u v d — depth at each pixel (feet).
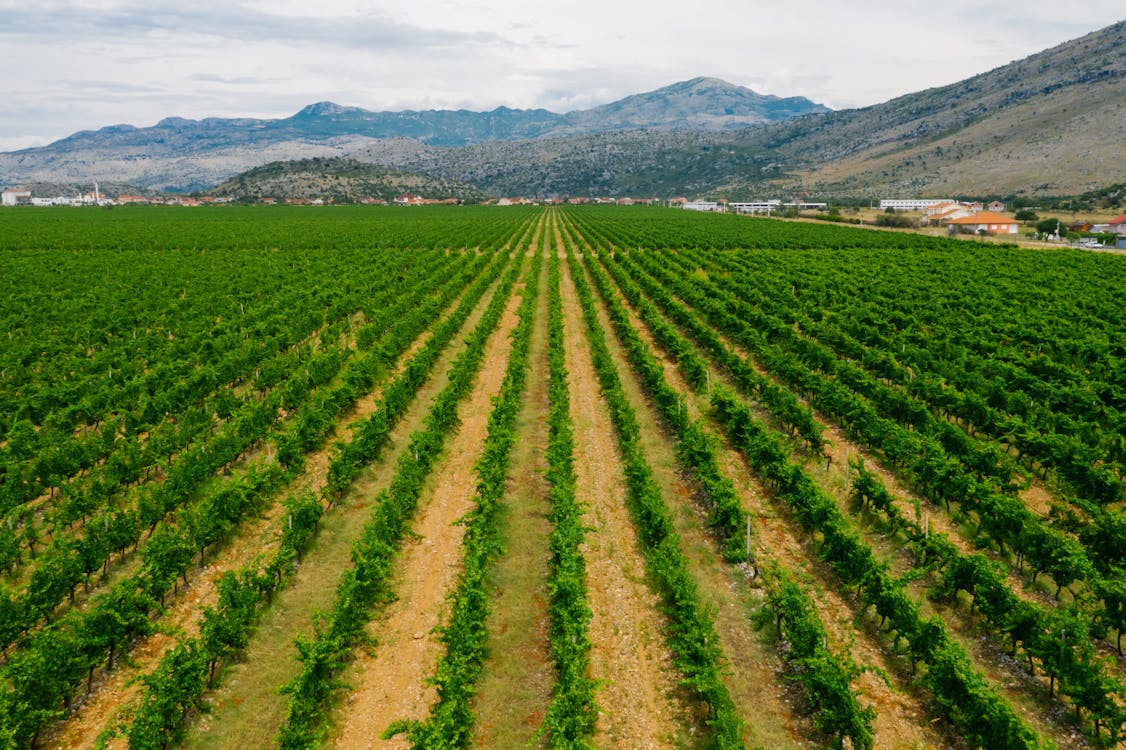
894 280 189.16
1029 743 34.88
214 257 241.35
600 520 66.08
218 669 46.21
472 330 137.69
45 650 41.70
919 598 54.03
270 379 100.37
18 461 70.64
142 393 90.89
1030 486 73.05
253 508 65.05
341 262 224.94
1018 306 150.61
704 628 45.21
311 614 52.21
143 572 52.21
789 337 120.67
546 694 44.70
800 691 44.80
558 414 82.69
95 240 301.43
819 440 77.71
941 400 88.12
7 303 148.97
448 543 62.28
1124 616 46.62
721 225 417.28
